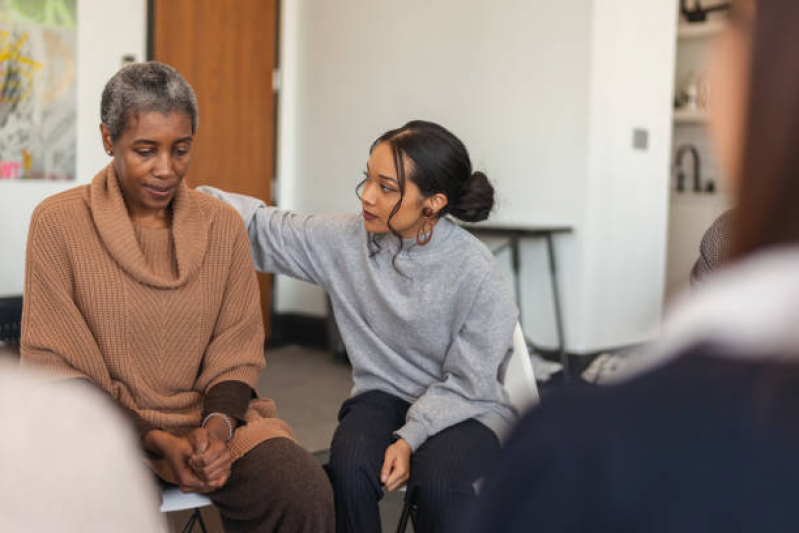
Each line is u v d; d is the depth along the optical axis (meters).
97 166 4.17
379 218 1.82
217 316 1.76
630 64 4.50
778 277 0.36
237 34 4.88
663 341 0.40
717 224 1.78
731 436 0.35
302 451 1.63
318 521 1.56
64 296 1.58
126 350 1.62
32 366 1.56
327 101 5.21
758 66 0.36
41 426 0.43
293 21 5.29
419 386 1.93
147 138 1.59
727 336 0.37
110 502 0.44
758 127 0.36
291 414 3.70
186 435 1.65
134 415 1.59
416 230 1.85
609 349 4.54
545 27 4.42
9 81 3.81
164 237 1.69
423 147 1.78
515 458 0.39
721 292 0.38
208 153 4.79
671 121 4.81
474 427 1.79
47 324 1.58
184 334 1.68
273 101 5.18
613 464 0.36
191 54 4.61
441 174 1.79
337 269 1.96
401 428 1.79
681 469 0.35
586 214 4.35
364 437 1.75
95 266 1.60
